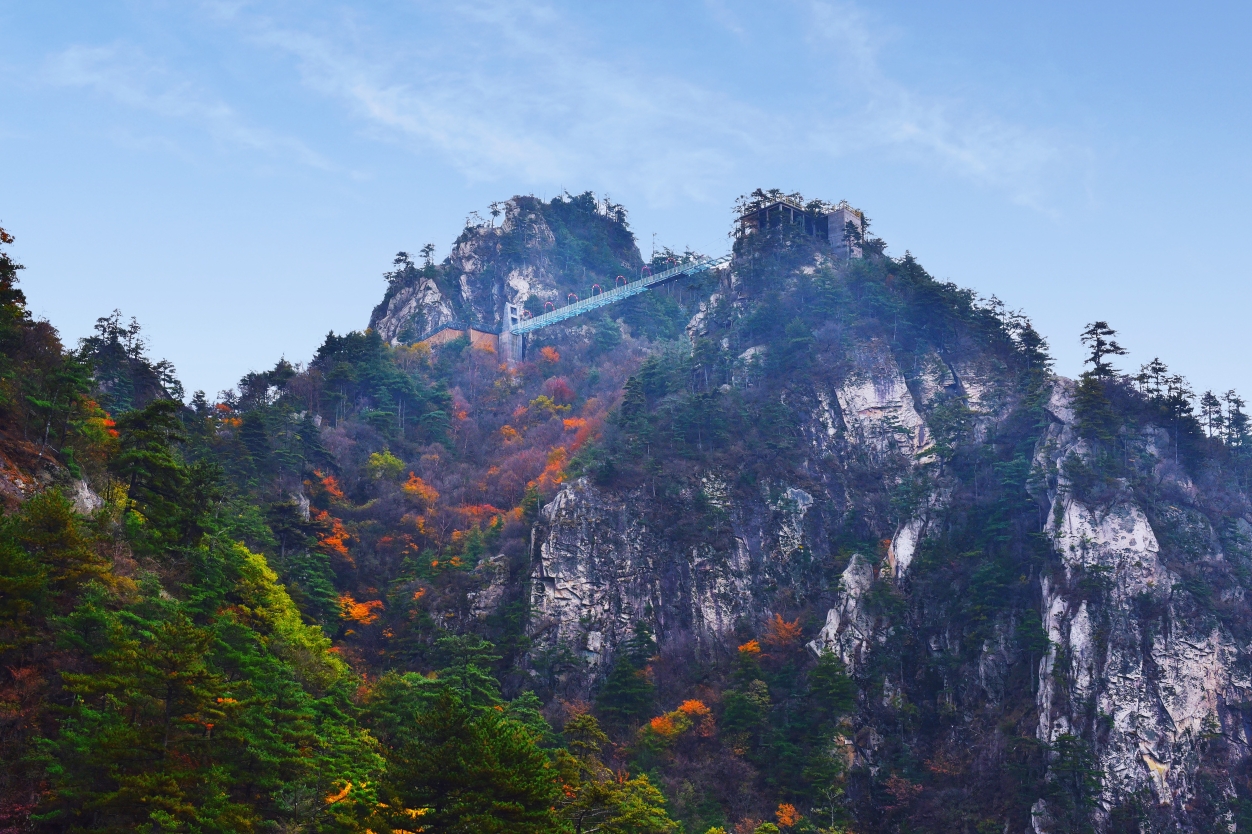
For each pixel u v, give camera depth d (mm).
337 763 105000
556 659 192500
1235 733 183375
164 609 105375
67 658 92438
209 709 89625
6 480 108000
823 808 167000
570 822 102688
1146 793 173125
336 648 171875
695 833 152250
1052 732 179875
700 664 197250
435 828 89562
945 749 186750
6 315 127375
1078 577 196250
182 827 82625
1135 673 183875
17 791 81500
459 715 95750
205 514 139125
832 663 183000
